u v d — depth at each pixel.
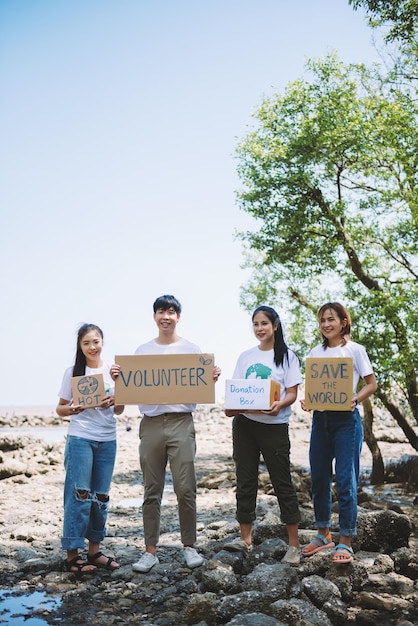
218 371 5.65
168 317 5.80
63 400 5.90
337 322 5.67
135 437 26.02
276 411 5.47
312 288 16.12
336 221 14.51
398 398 15.05
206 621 4.58
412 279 14.19
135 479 13.34
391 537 6.04
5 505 9.55
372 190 14.61
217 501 10.36
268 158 14.47
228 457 18.70
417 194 12.93
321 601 4.84
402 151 12.82
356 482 5.52
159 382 5.62
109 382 5.97
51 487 11.54
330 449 5.65
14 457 15.11
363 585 5.25
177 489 5.64
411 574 5.57
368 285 14.40
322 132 13.73
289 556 5.43
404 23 11.78
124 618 4.69
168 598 5.05
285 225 14.64
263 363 5.73
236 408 5.52
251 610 4.62
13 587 5.33
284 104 14.60
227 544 5.82
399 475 14.73
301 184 14.40
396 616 4.74
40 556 6.20
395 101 13.57
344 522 5.38
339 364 5.48
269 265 15.98
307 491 11.01
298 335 16.08
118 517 8.84
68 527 5.62
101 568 5.82
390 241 14.41
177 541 6.96
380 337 13.45
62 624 4.54
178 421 5.67
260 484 11.75
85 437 5.77
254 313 5.76
